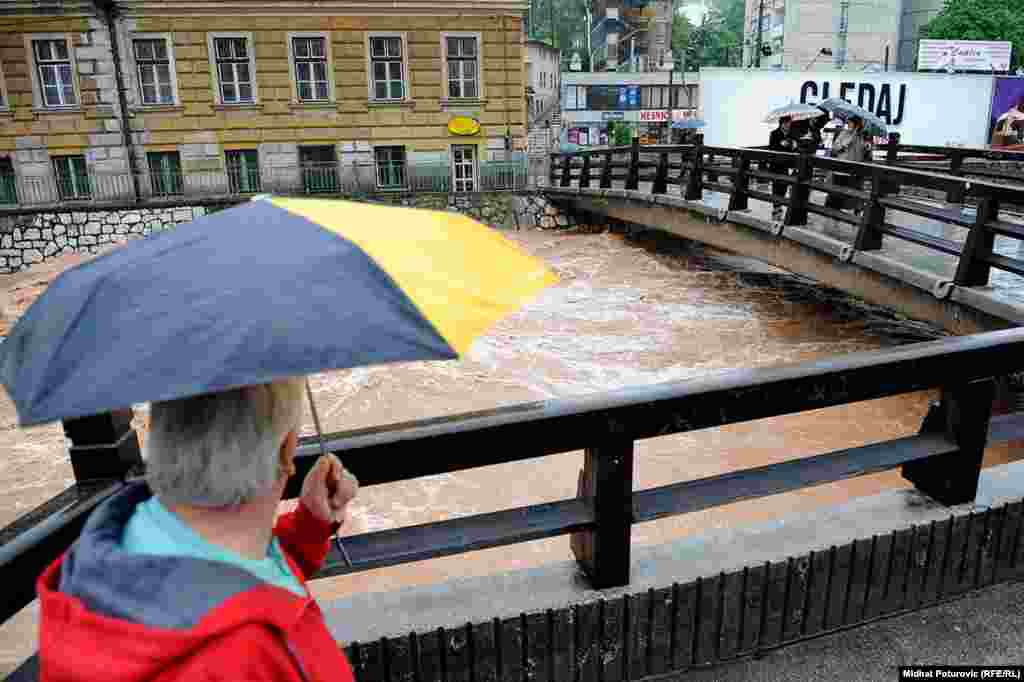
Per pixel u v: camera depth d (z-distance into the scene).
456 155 24.83
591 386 8.83
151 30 22.47
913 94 26.70
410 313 0.79
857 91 26.33
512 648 1.85
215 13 22.52
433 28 23.47
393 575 4.92
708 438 7.01
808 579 2.09
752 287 13.92
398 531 1.82
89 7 21.94
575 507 1.92
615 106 61.41
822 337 10.34
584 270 16.00
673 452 6.73
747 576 2.01
